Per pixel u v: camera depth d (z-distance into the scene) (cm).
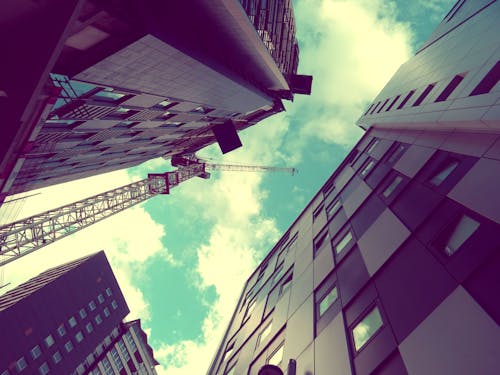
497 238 730
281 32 4012
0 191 1262
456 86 1495
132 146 3253
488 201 839
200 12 2045
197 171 6669
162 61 1717
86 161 3042
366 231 1449
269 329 1716
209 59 2123
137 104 2184
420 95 2023
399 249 1102
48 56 898
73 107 1722
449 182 1084
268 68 3541
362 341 948
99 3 1162
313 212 2803
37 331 5259
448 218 962
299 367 1128
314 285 1570
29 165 2202
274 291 2169
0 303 5775
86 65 1462
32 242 3212
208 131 4681
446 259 848
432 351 693
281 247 3114
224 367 2067
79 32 1268
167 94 2242
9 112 906
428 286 845
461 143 1199
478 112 1080
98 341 6388
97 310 6669
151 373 7894
